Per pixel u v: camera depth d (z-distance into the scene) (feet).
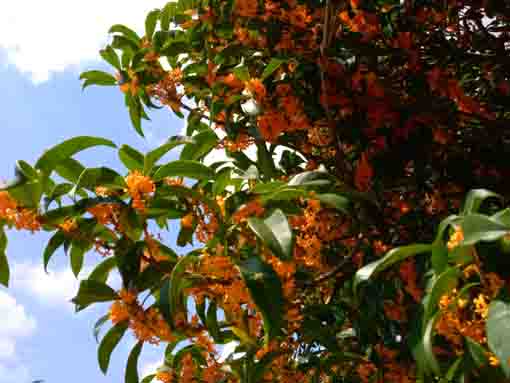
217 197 3.28
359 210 3.65
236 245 3.14
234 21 4.50
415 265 3.14
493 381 2.57
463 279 2.57
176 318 2.92
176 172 3.16
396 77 4.26
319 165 4.28
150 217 3.22
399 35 4.13
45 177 3.04
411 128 3.91
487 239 2.32
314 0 4.19
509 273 2.35
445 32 4.51
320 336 3.86
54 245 3.14
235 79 4.16
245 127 4.16
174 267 2.93
